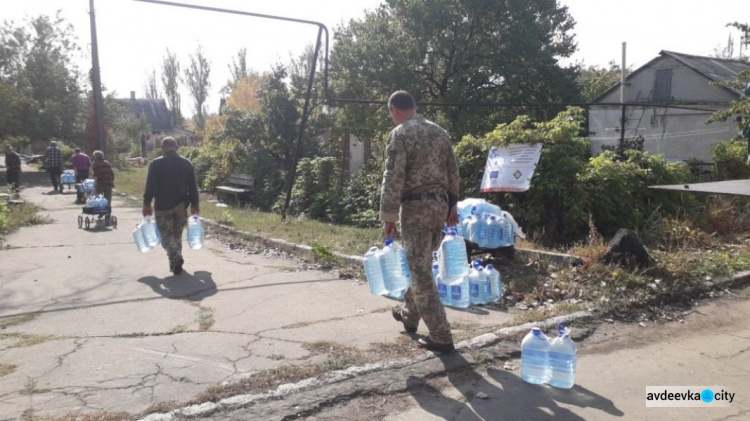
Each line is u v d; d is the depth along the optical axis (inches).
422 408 139.0
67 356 171.5
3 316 216.8
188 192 303.7
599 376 160.1
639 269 249.0
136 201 691.4
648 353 178.5
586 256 262.4
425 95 820.6
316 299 238.1
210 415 132.3
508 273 260.7
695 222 366.9
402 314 191.5
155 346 180.9
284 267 305.0
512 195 344.5
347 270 287.6
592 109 842.8
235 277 281.3
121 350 177.0
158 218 294.4
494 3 742.5
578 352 178.9
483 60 765.3
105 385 149.5
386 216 163.3
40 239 409.7
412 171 166.4
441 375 156.6
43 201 688.4
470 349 173.2
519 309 220.8
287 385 146.8
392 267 177.0
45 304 233.9
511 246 271.4
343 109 811.4
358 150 978.1
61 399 140.9
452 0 747.4
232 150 829.2
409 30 780.0
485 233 263.6
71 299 241.6
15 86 1237.1
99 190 528.7
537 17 804.0
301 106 789.2
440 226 169.9
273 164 751.7
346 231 422.0
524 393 147.9
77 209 609.6
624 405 141.8
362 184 561.6
